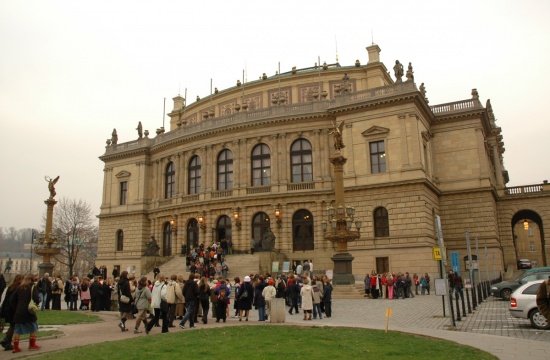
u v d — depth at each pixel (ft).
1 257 613.11
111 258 226.79
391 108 163.53
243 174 187.01
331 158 126.93
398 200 157.58
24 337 60.29
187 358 43.73
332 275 130.82
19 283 54.13
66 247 330.54
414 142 157.99
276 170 181.06
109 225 232.32
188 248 200.23
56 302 107.04
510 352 47.91
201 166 200.03
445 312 85.20
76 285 109.50
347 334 58.75
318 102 181.98
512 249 189.06
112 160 238.27
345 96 175.11
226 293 78.13
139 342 53.88
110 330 69.15
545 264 196.44
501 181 197.16
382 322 76.48
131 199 226.99
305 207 175.22
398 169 159.02
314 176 176.14
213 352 46.52
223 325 71.67
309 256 169.68
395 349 47.96
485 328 68.18
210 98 244.01
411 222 154.20
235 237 182.70
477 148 174.50
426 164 168.14
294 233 176.35
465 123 177.78
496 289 111.14
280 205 177.37
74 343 56.85
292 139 182.39
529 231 381.19
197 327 69.10
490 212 169.17
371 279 119.34
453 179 176.14
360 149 167.02
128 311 68.90
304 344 51.16
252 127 188.03
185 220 201.57
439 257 76.28
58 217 323.57
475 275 167.63
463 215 172.86
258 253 159.22
